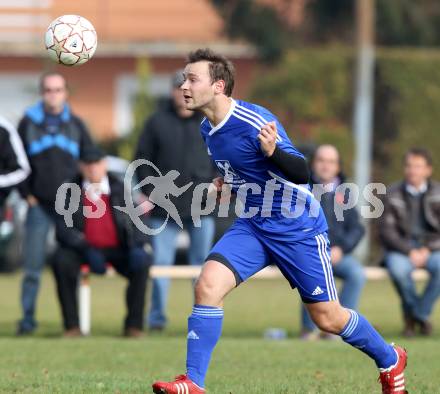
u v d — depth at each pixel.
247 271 22.38
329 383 26.25
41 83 40.09
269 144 21.50
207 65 22.09
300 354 33.19
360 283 40.34
